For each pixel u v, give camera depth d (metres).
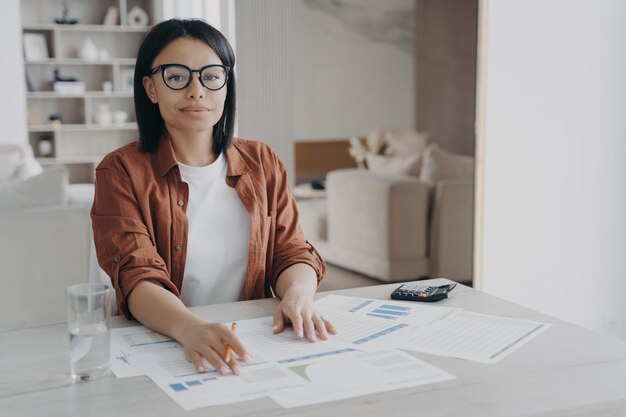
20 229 2.62
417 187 3.67
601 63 3.34
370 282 3.69
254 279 1.62
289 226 1.70
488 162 3.33
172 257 1.56
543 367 1.10
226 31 3.46
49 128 6.63
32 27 6.52
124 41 7.07
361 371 1.08
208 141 1.61
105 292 1.06
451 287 1.52
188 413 0.94
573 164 3.38
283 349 1.18
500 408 0.95
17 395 1.00
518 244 3.39
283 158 3.51
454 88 3.63
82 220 2.71
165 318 1.25
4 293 2.64
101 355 1.06
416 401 0.97
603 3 3.30
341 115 3.54
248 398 0.98
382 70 3.55
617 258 3.46
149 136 1.57
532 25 3.29
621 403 0.98
